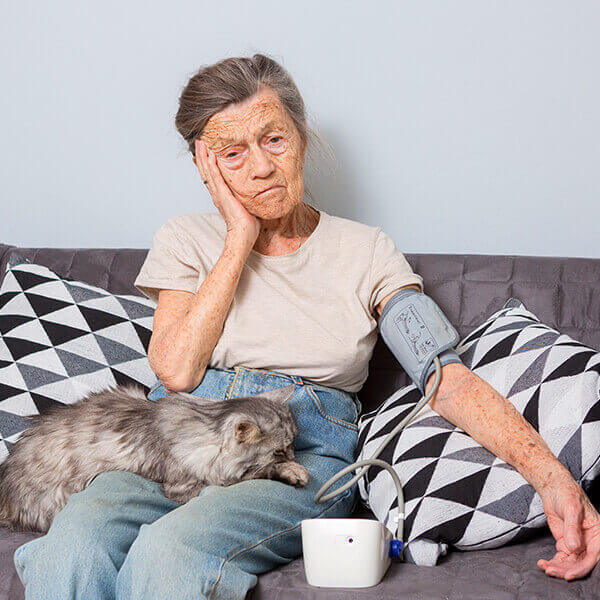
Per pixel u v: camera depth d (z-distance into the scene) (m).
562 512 1.21
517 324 1.62
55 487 1.50
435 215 2.10
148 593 1.08
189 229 1.69
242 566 1.21
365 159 2.14
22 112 2.39
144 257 2.04
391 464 1.44
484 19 2.05
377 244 1.64
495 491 1.33
